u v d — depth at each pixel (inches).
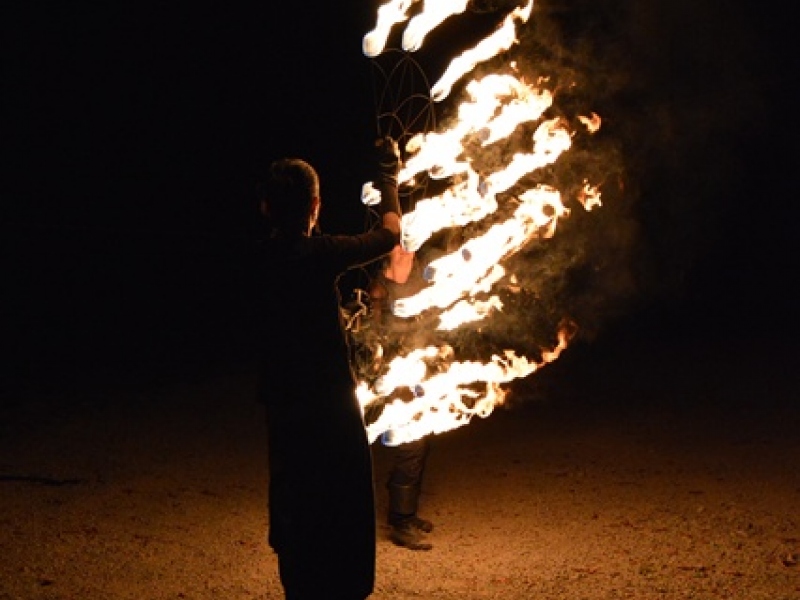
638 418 333.4
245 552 207.9
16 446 303.7
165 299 535.5
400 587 184.7
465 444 304.0
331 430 141.9
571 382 398.0
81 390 388.2
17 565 200.4
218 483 263.6
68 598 182.9
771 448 288.8
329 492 141.3
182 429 327.3
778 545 205.3
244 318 533.6
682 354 454.0
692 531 216.2
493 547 208.8
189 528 224.7
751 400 356.2
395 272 204.1
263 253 147.6
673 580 186.2
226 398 376.2
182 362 448.1
